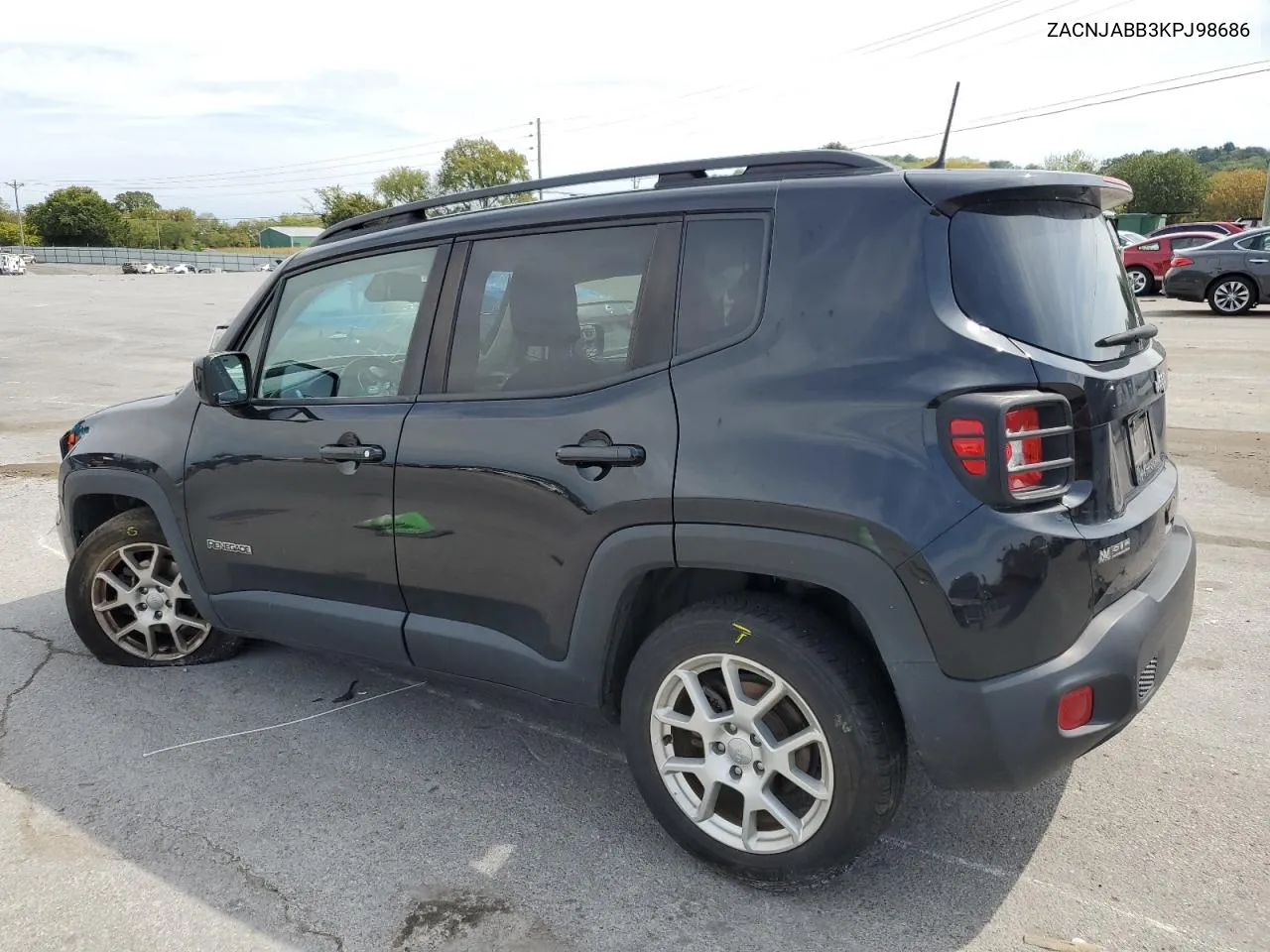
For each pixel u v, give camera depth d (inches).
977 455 87.8
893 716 97.3
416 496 121.8
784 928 99.9
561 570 110.9
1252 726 138.2
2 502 281.4
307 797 126.0
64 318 970.1
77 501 165.3
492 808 123.1
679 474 100.3
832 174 102.9
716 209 105.1
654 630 111.2
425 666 129.1
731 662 101.9
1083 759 131.0
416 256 127.7
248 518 141.6
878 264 95.1
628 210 110.8
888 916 101.3
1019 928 99.0
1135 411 103.8
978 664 89.3
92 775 132.1
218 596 150.6
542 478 110.2
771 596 102.1
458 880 108.7
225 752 138.3
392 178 3769.7
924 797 123.3
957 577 88.0
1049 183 99.7
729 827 106.5
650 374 105.1
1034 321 94.4
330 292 135.6
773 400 96.8
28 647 177.2
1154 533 104.8
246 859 112.9
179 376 550.6
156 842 116.4
